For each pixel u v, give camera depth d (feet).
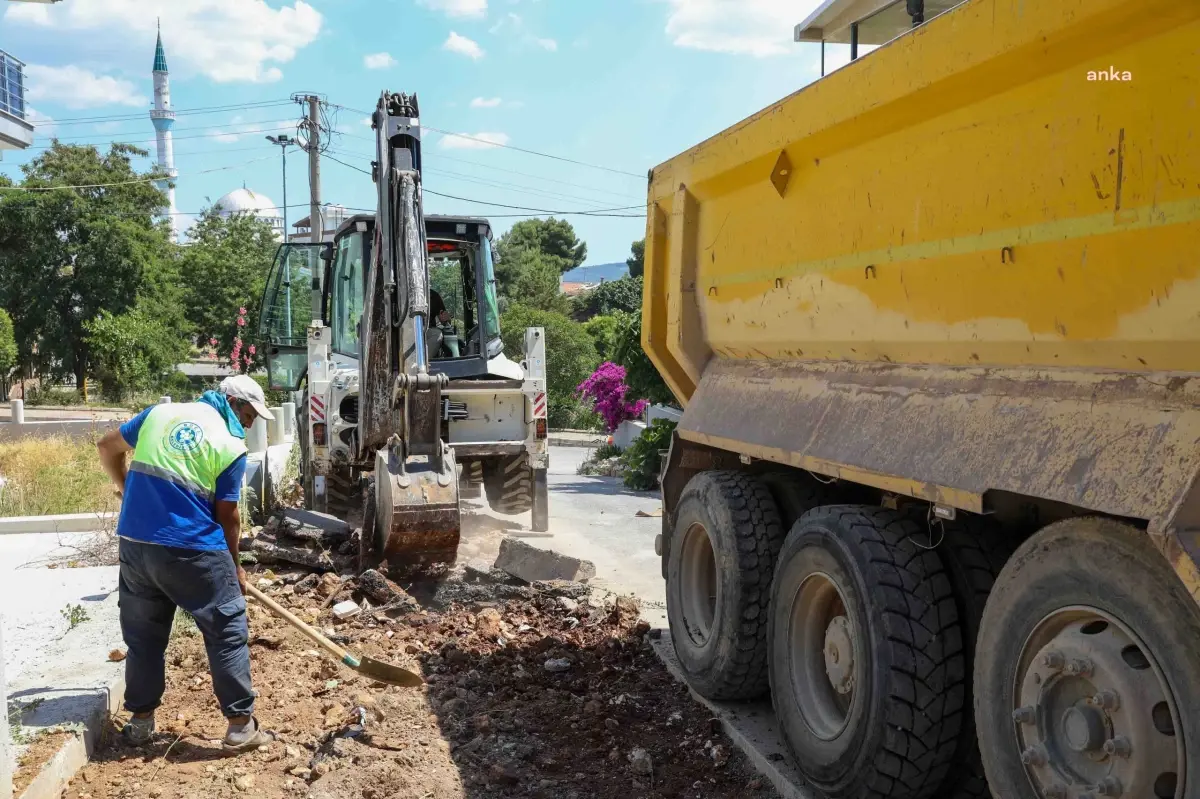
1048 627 8.97
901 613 11.01
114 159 147.54
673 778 13.20
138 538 13.35
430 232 31.09
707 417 16.35
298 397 36.76
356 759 13.19
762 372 15.33
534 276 183.21
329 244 33.12
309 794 12.21
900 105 10.78
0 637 10.89
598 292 187.83
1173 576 7.54
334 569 23.98
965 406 10.35
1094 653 8.22
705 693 15.46
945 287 10.58
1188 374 7.91
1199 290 7.48
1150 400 8.11
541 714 15.24
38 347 141.49
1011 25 8.93
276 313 36.40
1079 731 8.31
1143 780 7.76
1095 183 8.45
